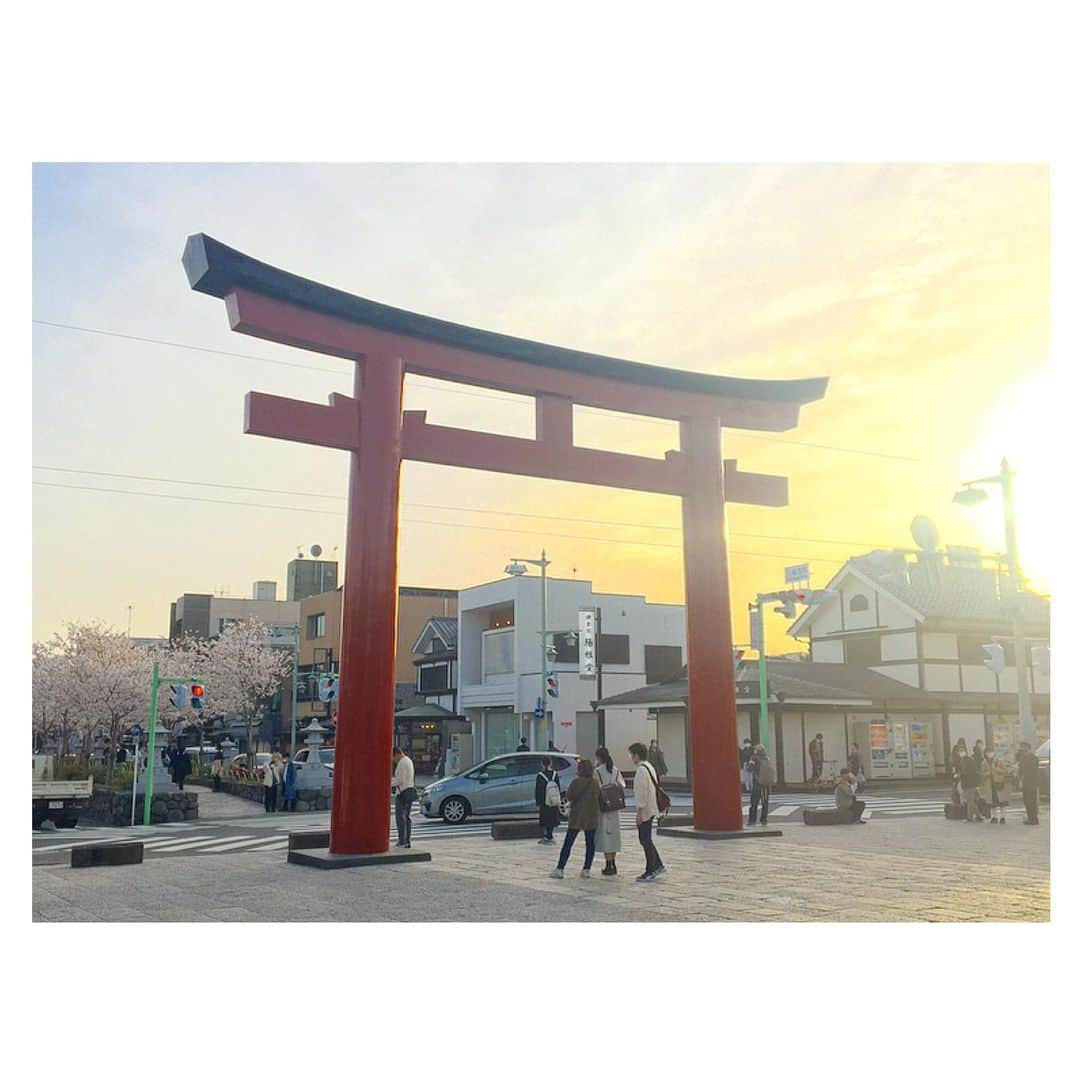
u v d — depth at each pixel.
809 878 12.77
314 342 14.27
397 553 14.65
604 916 10.30
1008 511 27.12
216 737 72.81
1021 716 26.89
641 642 49.12
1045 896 11.30
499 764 24.62
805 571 39.12
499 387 16.20
